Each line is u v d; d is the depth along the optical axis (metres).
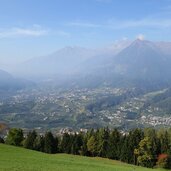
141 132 112.19
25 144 118.62
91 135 119.38
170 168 103.81
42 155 79.12
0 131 130.62
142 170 70.50
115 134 114.38
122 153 109.44
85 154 117.31
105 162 86.88
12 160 63.47
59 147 120.69
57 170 54.94
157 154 107.06
